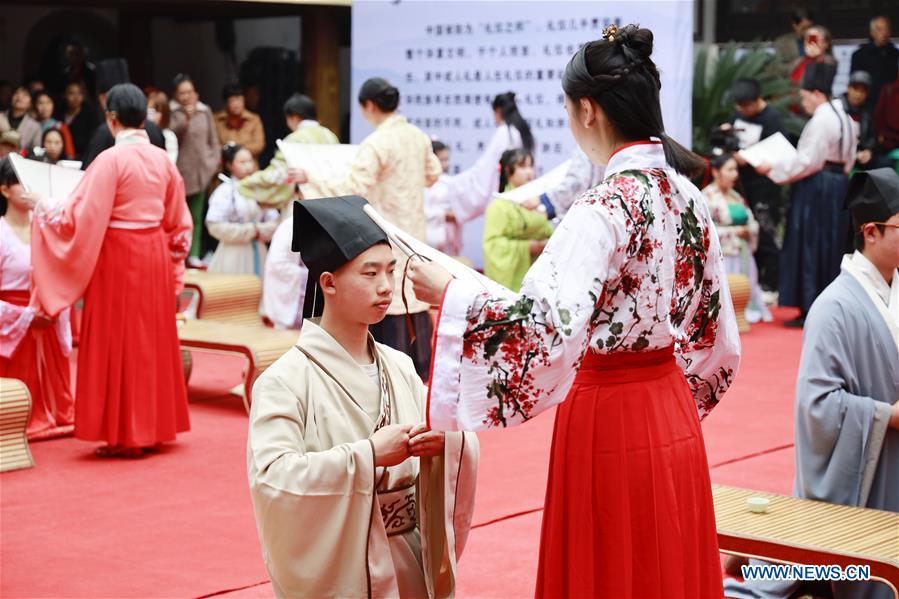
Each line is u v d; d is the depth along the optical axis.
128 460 6.58
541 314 2.75
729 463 6.50
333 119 15.02
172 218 6.81
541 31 12.07
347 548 2.94
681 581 3.02
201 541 5.12
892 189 4.23
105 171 6.41
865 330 4.27
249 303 9.95
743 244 11.46
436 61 12.71
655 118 3.01
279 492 2.92
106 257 6.51
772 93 13.75
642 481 2.99
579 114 3.07
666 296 2.97
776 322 11.68
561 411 3.10
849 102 12.14
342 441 3.05
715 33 15.55
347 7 14.92
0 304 6.77
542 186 7.35
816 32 11.27
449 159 12.74
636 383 3.02
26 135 13.21
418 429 3.00
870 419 4.18
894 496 4.27
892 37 14.41
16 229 6.98
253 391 3.11
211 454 6.72
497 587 4.54
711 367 3.34
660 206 2.95
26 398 6.39
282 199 10.17
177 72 17.92
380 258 3.07
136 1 15.30
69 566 4.79
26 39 16.77
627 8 11.46
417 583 3.17
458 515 3.15
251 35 17.73
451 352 2.79
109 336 6.53
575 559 3.05
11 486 6.04
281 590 3.01
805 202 11.18
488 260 9.23
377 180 7.97
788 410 7.86
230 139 14.66
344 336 3.13
